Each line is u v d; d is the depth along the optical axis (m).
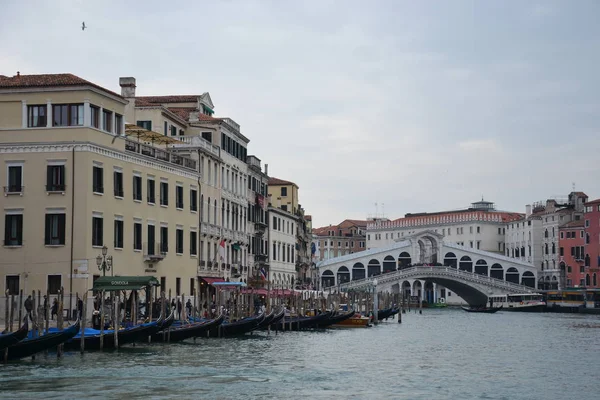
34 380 31.20
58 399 28.11
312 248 105.38
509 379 35.81
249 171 80.81
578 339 59.28
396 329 69.88
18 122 48.88
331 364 39.44
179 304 53.50
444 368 39.34
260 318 52.75
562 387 33.66
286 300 79.19
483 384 34.12
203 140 65.25
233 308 54.94
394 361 41.84
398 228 175.12
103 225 49.66
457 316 100.81
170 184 58.47
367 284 118.81
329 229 190.75
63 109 48.75
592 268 127.12
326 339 54.41
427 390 32.16
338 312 70.12
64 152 48.28
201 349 42.94
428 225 168.88
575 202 139.00
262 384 32.25
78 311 42.09
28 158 48.66
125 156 52.34
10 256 48.50
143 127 60.97
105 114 50.91
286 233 97.75
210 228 66.38
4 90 48.81
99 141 49.62
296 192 107.44
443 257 138.25
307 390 31.28
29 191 48.53
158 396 29.11
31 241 48.31
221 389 30.80
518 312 116.06
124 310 45.12
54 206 48.19
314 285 122.69
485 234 158.25
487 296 121.19
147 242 55.06
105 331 39.56
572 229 133.00
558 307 115.88
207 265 65.00
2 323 46.44
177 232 59.56
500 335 63.22
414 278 120.31
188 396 29.31
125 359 36.97
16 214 48.59
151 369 34.50
